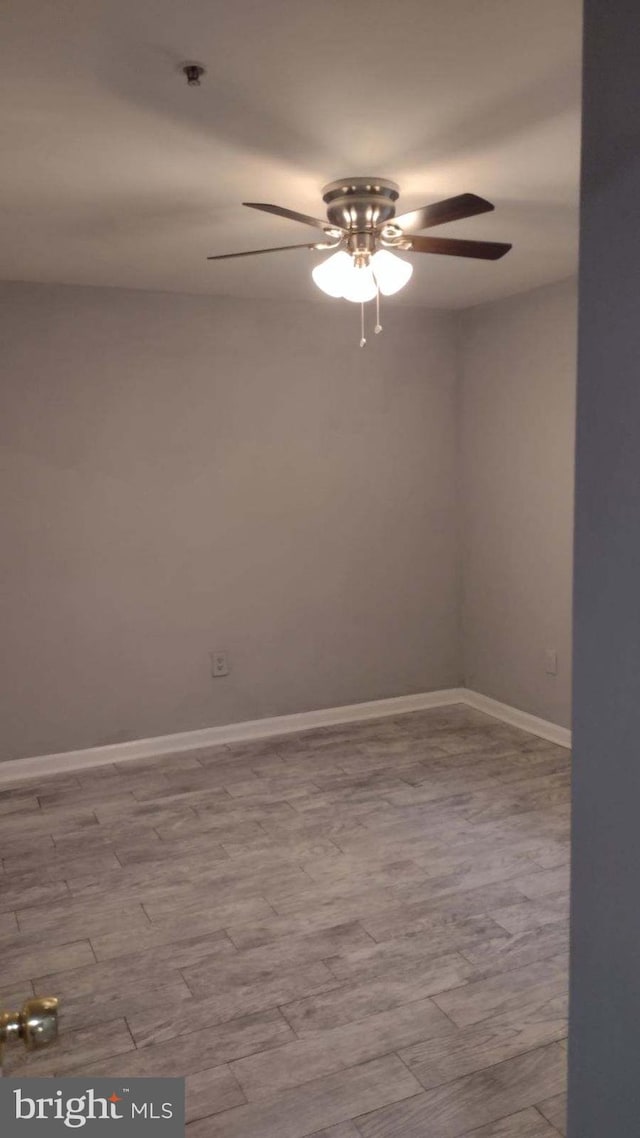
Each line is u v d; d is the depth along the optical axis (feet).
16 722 13.07
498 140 7.39
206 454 13.92
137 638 13.76
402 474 15.58
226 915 9.08
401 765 13.34
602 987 4.31
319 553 15.02
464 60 5.97
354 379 14.94
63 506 13.01
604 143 3.84
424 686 16.29
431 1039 7.14
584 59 3.93
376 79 6.25
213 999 7.70
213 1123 6.28
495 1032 7.20
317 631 15.17
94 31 5.49
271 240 10.39
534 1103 6.43
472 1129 6.21
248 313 13.97
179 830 11.16
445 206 7.36
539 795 12.07
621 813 4.07
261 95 6.47
